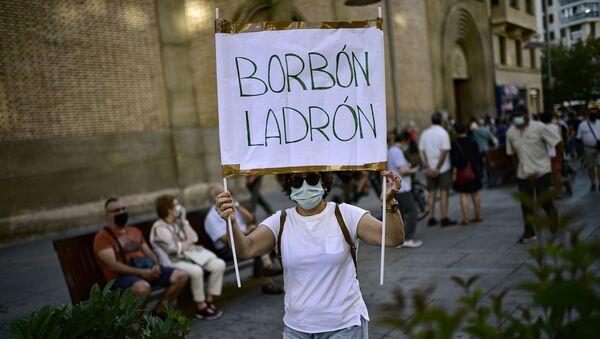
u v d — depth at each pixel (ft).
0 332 16.30
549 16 63.10
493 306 4.41
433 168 28.35
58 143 36.27
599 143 33.88
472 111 87.20
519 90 99.86
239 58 8.46
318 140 8.48
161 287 16.15
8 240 33.14
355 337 7.91
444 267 20.10
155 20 43.21
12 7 34.12
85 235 16.57
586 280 3.63
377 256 22.95
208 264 17.06
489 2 88.43
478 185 28.25
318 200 8.05
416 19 70.69
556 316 3.82
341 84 8.45
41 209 35.09
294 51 8.43
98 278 16.39
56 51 36.45
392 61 33.09
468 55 85.76
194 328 15.76
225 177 8.33
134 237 16.46
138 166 41.45
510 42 97.40
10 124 33.94
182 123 44.91
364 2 29.60
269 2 50.80
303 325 7.91
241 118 8.46
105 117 39.42
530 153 22.70
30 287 22.21
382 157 8.33
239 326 15.69
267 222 8.45
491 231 25.89
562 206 25.30
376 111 8.39
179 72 44.80
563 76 64.95
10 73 34.01
